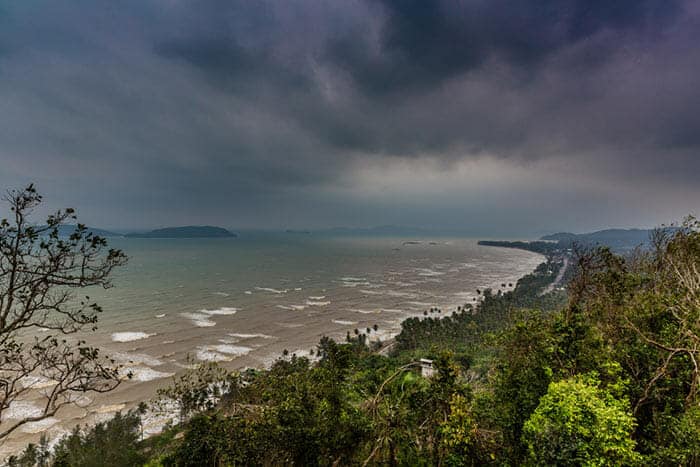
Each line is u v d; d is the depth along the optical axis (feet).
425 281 605.73
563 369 38.45
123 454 114.01
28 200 30.35
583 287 52.75
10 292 30.78
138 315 337.52
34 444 134.51
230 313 363.76
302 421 42.52
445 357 41.32
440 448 39.65
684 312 39.29
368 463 41.04
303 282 578.25
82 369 35.81
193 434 53.16
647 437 38.65
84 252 32.89
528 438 34.58
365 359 187.42
